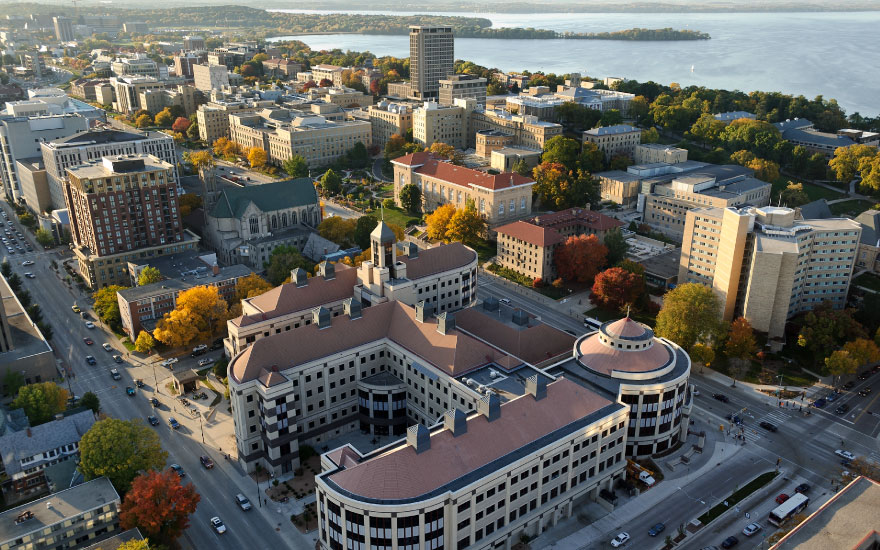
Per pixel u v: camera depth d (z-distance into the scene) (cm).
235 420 16925
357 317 18562
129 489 15188
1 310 19812
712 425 18638
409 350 17938
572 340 19375
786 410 19325
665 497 15938
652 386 16550
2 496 16112
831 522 12419
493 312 19988
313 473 16862
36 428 16712
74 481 15550
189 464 17075
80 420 17362
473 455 13675
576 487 15275
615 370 17025
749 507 15588
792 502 15262
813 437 18138
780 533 14312
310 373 17275
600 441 15412
